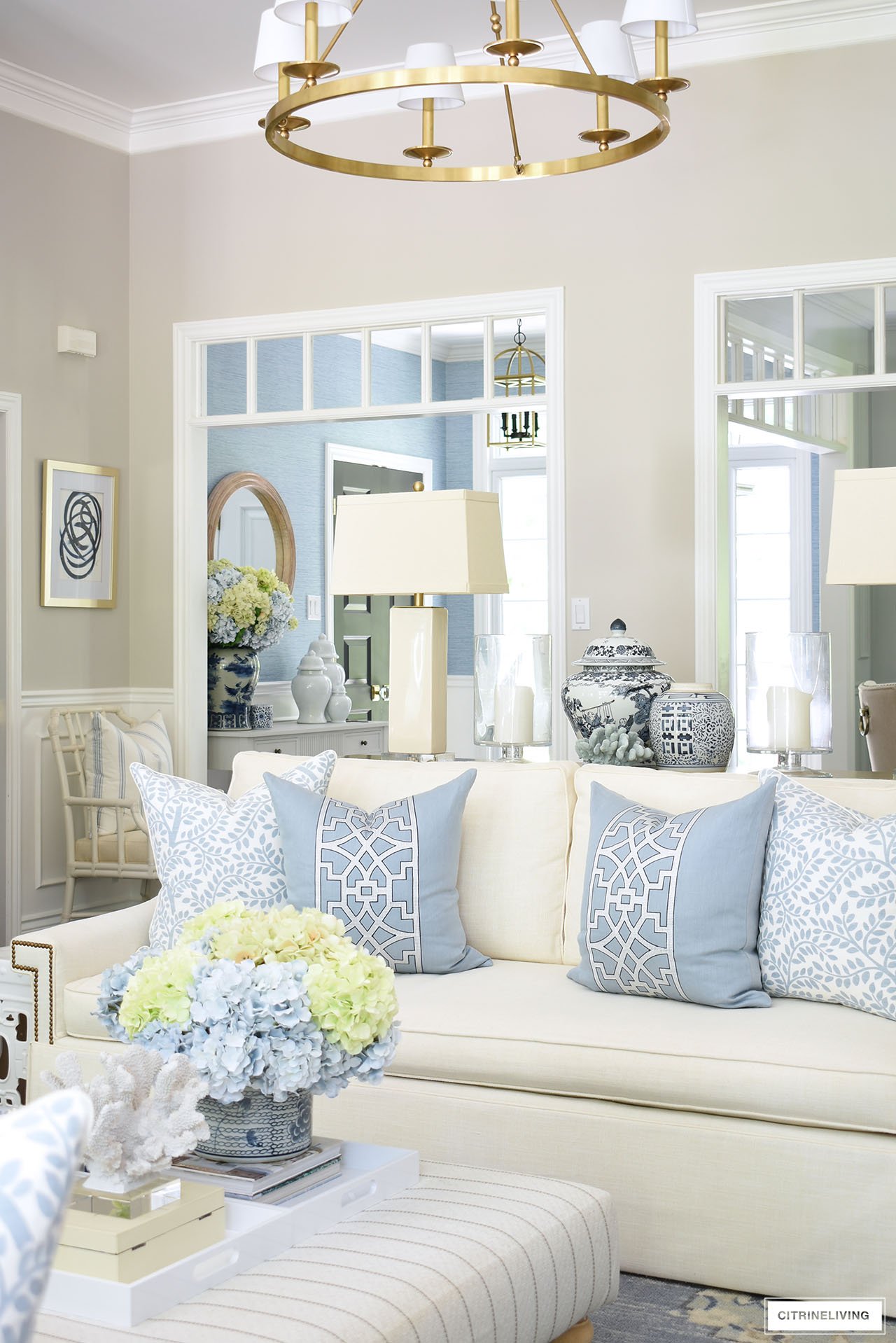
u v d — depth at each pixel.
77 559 5.61
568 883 3.12
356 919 2.91
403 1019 2.63
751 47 4.77
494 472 8.56
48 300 5.48
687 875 2.65
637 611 4.98
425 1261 1.66
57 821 5.50
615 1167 2.43
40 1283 0.71
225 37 4.98
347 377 7.64
